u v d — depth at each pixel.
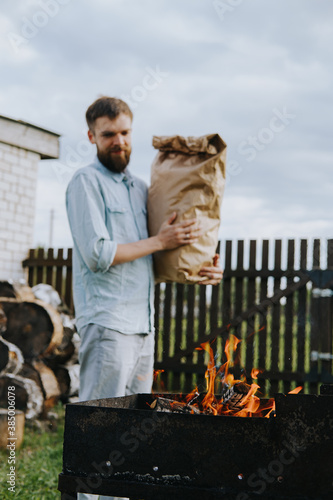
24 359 5.01
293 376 5.25
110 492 1.62
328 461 1.44
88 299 2.32
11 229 6.72
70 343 5.17
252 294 5.52
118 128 2.38
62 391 5.12
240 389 1.97
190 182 2.35
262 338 5.45
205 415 1.54
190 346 5.77
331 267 5.18
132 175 2.56
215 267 2.44
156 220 2.42
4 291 5.27
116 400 2.01
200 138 2.36
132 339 2.33
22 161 6.89
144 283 2.38
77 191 2.34
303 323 5.30
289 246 5.36
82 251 2.27
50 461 3.78
